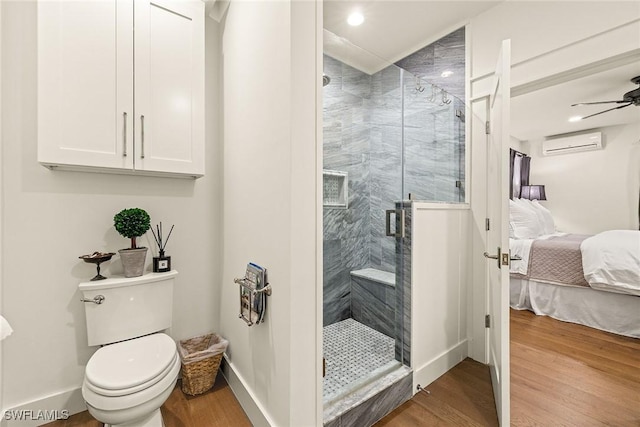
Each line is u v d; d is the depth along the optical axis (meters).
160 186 1.79
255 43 1.43
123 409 1.09
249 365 1.51
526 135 4.98
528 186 5.01
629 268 2.43
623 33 1.56
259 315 1.32
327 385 1.53
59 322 1.49
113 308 1.49
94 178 1.58
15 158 1.38
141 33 1.52
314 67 1.20
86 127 1.37
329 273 1.72
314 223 1.21
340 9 2.03
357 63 1.81
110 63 1.43
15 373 1.38
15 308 1.38
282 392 1.18
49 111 1.30
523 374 1.90
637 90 2.78
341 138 1.79
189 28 1.67
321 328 1.24
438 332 1.93
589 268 2.64
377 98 1.91
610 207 4.47
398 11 2.07
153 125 1.55
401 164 1.90
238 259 1.66
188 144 1.66
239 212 1.64
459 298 2.11
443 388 1.78
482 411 1.56
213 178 1.99
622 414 1.52
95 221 1.58
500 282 1.43
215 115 2.00
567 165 4.89
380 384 1.56
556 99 3.20
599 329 2.63
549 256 2.97
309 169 1.19
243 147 1.58
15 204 1.38
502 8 1.97
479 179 2.12
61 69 1.32
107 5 1.43
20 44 1.39
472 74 2.13
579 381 1.82
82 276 1.54
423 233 1.82
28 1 1.41
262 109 1.36
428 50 2.39
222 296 1.93
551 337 2.47
